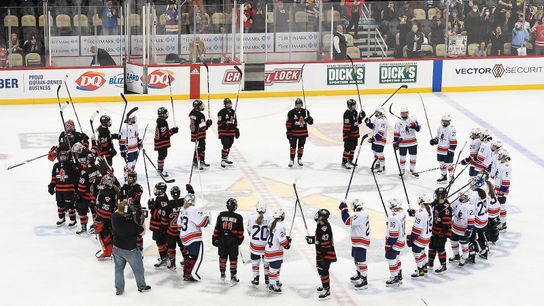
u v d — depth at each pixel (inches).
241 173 827.4
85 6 1077.8
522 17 1157.1
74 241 666.8
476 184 637.9
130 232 563.8
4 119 994.7
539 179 821.2
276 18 1115.9
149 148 894.4
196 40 1095.6
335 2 1136.2
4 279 599.5
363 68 1136.2
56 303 564.7
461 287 595.5
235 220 581.6
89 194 667.4
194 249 583.5
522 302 575.2
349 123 831.1
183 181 797.2
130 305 562.6
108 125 767.7
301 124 834.8
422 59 1144.8
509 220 716.7
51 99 1067.9
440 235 603.8
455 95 1144.2
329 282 571.5
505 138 950.4
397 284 592.1
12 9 1045.8
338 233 683.4
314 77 1128.2
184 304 564.4
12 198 756.0
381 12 1129.4
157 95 1091.9
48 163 848.3
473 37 1156.5
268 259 570.9
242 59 1105.4
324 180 808.9
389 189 783.7
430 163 863.7
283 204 743.7
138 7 1095.0
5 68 1050.7
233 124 835.4
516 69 1170.6
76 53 1079.6
